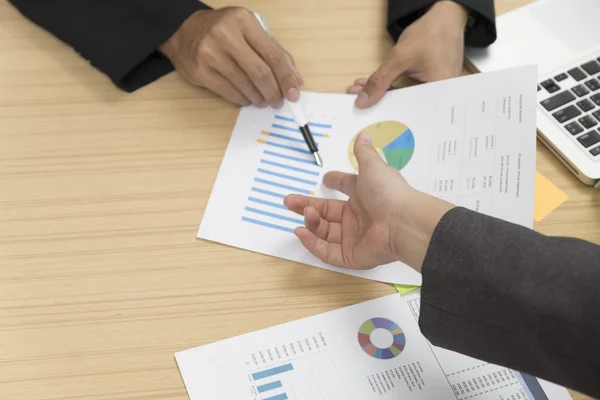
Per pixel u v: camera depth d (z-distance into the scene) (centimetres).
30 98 86
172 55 90
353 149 77
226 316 69
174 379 65
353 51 93
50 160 81
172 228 76
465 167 77
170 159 81
